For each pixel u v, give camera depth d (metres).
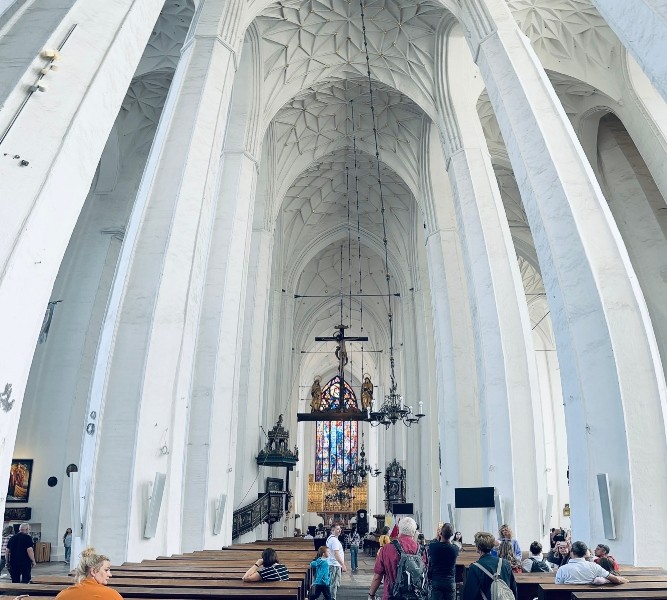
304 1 16.77
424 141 20.34
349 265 29.16
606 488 8.25
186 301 9.54
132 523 8.29
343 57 18.67
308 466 40.84
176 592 4.73
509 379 12.86
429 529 20.92
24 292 4.82
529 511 11.95
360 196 26.45
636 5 6.87
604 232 9.34
